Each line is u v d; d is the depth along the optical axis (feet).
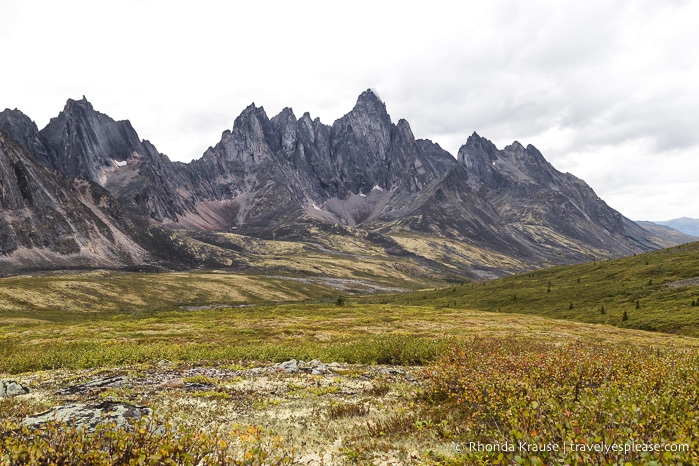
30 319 367.66
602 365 53.98
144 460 24.64
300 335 201.67
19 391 69.72
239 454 36.73
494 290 536.01
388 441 40.91
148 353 116.57
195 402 62.85
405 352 108.47
